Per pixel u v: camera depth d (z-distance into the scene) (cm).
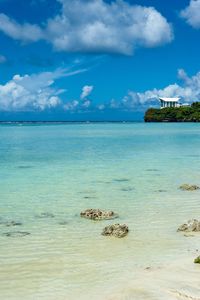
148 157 3831
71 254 1171
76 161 3522
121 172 2806
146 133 9269
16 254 1173
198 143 5741
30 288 946
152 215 1611
